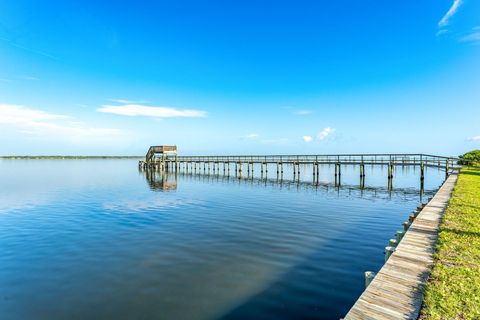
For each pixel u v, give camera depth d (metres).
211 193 22.00
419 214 9.07
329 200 18.72
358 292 6.32
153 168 46.72
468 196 11.84
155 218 13.59
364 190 24.17
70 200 18.84
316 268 7.62
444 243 6.09
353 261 8.12
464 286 4.23
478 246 5.91
